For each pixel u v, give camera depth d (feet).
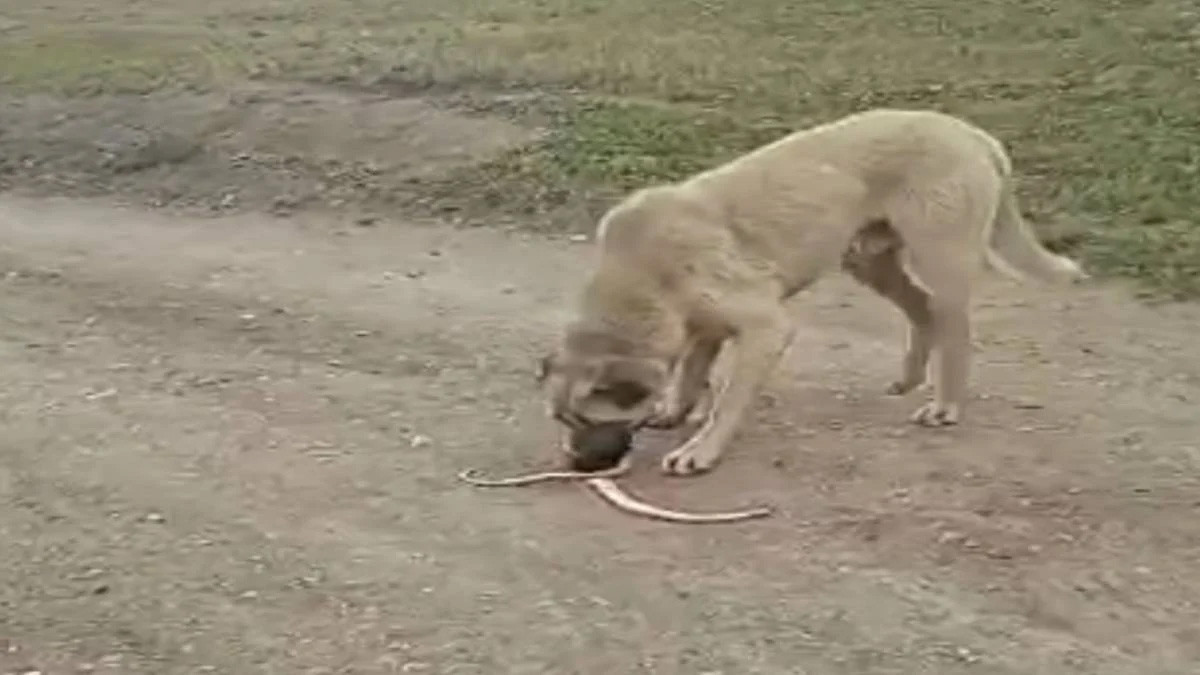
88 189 48.32
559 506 24.89
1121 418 28.37
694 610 21.58
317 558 23.40
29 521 24.98
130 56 60.44
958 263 26.48
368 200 45.42
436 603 21.99
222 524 24.63
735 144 47.01
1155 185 41.88
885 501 24.63
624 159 45.91
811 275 26.22
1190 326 33.83
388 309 35.94
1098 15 60.18
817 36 59.88
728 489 25.20
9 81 57.41
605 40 59.72
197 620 21.77
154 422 28.94
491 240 41.81
